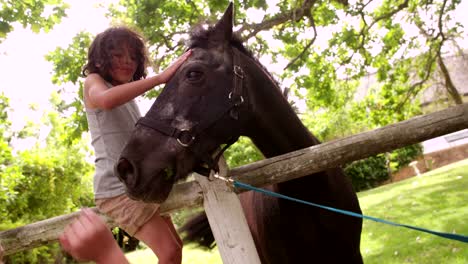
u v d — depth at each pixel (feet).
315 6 24.36
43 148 44.70
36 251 29.45
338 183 8.45
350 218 8.51
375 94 40.42
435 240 19.75
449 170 44.80
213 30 7.72
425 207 27.66
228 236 6.94
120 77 7.60
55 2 17.19
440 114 7.13
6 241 7.23
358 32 27.71
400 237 21.79
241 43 8.02
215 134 7.08
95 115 7.28
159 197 6.68
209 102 7.07
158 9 19.21
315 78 27.02
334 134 50.26
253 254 6.95
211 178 7.12
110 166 7.15
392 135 7.11
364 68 30.09
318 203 7.95
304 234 8.04
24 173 30.94
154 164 6.64
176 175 6.84
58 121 46.16
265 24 19.72
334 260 8.32
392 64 33.50
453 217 23.38
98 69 7.41
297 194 7.88
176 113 6.93
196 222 11.25
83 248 3.35
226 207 7.04
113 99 6.74
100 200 7.19
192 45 7.67
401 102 35.70
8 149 22.27
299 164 7.19
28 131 47.60
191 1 19.47
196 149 6.89
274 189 8.14
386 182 58.13
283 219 8.09
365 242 22.48
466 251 17.49
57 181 33.88
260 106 7.68
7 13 16.40
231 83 7.29
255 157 45.27
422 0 30.04
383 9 30.60
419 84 34.68
